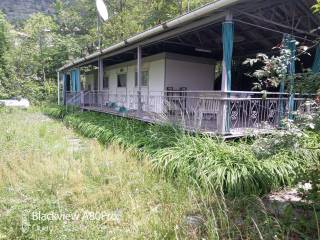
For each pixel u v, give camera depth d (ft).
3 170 16.61
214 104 20.35
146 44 27.73
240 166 14.55
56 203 12.00
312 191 11.32
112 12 83.10
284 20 24.11
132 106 37.11
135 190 14.26
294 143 13.19
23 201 12.03
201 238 10.03
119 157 19.13
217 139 17.53
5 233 10.08
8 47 67.87
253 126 20.38
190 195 12.59
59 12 107.14
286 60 13.57
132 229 10.57
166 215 11.28
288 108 19.63
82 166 17.71
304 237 9.75
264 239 9.56
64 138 28.68
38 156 19.85
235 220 11.12
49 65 83.30
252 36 30.14
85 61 45.03
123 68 44.80
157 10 69.46
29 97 73.00
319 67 23.59
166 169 16.01
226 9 17.87
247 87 40.75
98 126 29.37
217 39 31.19
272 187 14.29
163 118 23.24
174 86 34.78
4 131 29.73
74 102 54.65
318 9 12.73
